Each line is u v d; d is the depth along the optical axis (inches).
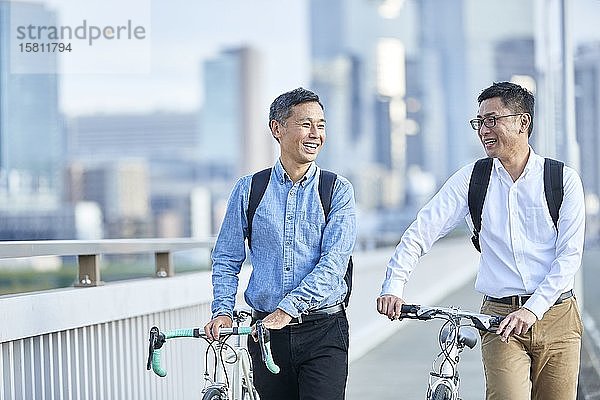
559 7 629.6
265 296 240.4
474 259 1667.1
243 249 247.6
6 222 6929.1
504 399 241.6
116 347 315.6
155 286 339.0
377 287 711.1
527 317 231.6
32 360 269.1
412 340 671.8
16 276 2586.1
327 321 239.3
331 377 239.0
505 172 243.1
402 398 457.1
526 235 242.5
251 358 246.8
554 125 681.6
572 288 247.9
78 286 311.0
